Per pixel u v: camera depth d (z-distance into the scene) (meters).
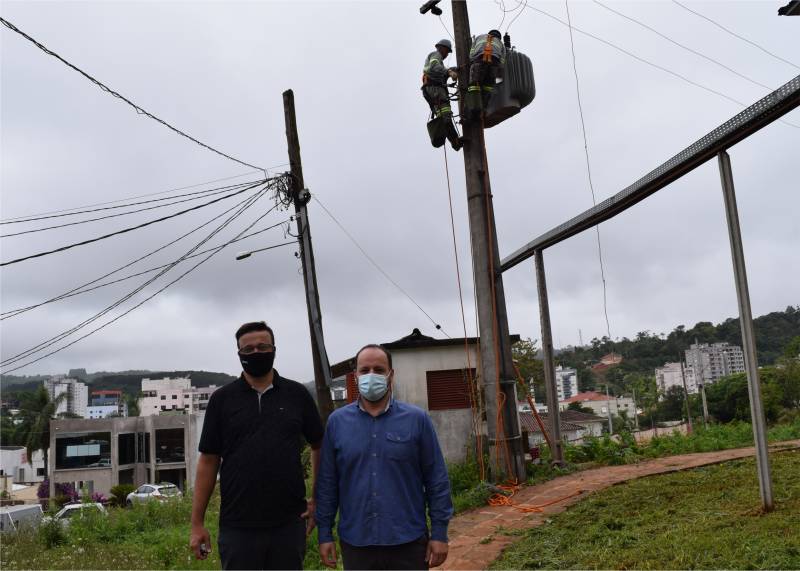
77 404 182.12
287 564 3.78
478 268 11.06
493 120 11.44
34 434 58.78
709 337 158.38
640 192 8.41
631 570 5.21
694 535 5.76
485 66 10.55
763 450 6.35
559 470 10.83
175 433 55.31
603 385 141.62
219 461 3.99
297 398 4.05
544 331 11.66
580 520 7.21
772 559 4.84
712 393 77.88
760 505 6.50
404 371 14.69
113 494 39.53
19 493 63.81
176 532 12.80
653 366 156.38
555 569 5.64
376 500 3.71
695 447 12.59
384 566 3.67
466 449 14.05
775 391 66.25
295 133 13.41
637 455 11.73
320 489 3.88
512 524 7.68
